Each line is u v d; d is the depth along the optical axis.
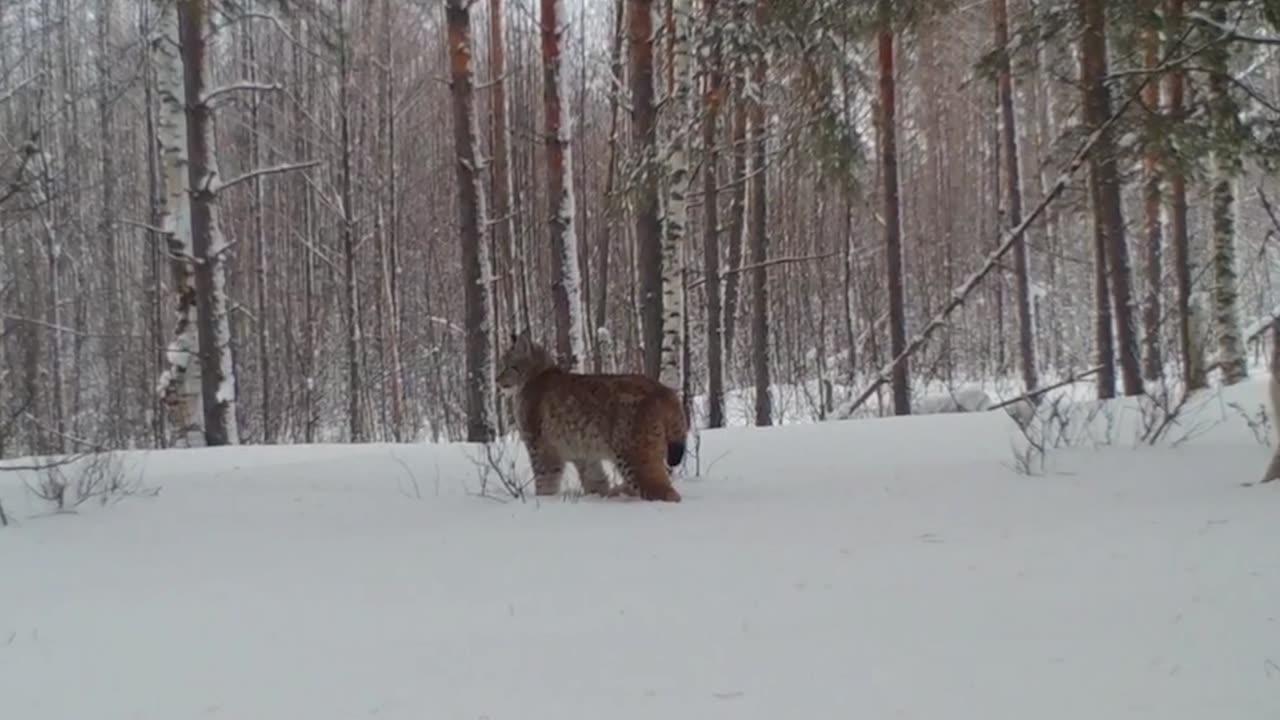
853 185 10.55
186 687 3.47
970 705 2.96
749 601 4.15
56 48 27.19
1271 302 26.73
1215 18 8.37
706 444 9.88
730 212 23.20
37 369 25.94
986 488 6.51
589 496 7.30
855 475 7.50
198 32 13.49
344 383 29.50
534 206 27.73
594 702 3.13
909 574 4.45
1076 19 8.70
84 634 4.16
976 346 34.88
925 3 9.41
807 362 30.48
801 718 2.93
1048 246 29.00
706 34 12.01
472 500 7.17
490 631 3.92
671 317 12.54
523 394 7.62
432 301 32.84
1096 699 2.95
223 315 13.73
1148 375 19.72
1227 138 8.32
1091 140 9.00
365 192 30.08
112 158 31.27
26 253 26.86
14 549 5.94
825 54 10.26
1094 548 4.71
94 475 8.24
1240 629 3.47
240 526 6.43
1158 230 20.81
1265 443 7.72
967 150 37.44
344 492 7.61
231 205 31.19
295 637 3.98
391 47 27.19
